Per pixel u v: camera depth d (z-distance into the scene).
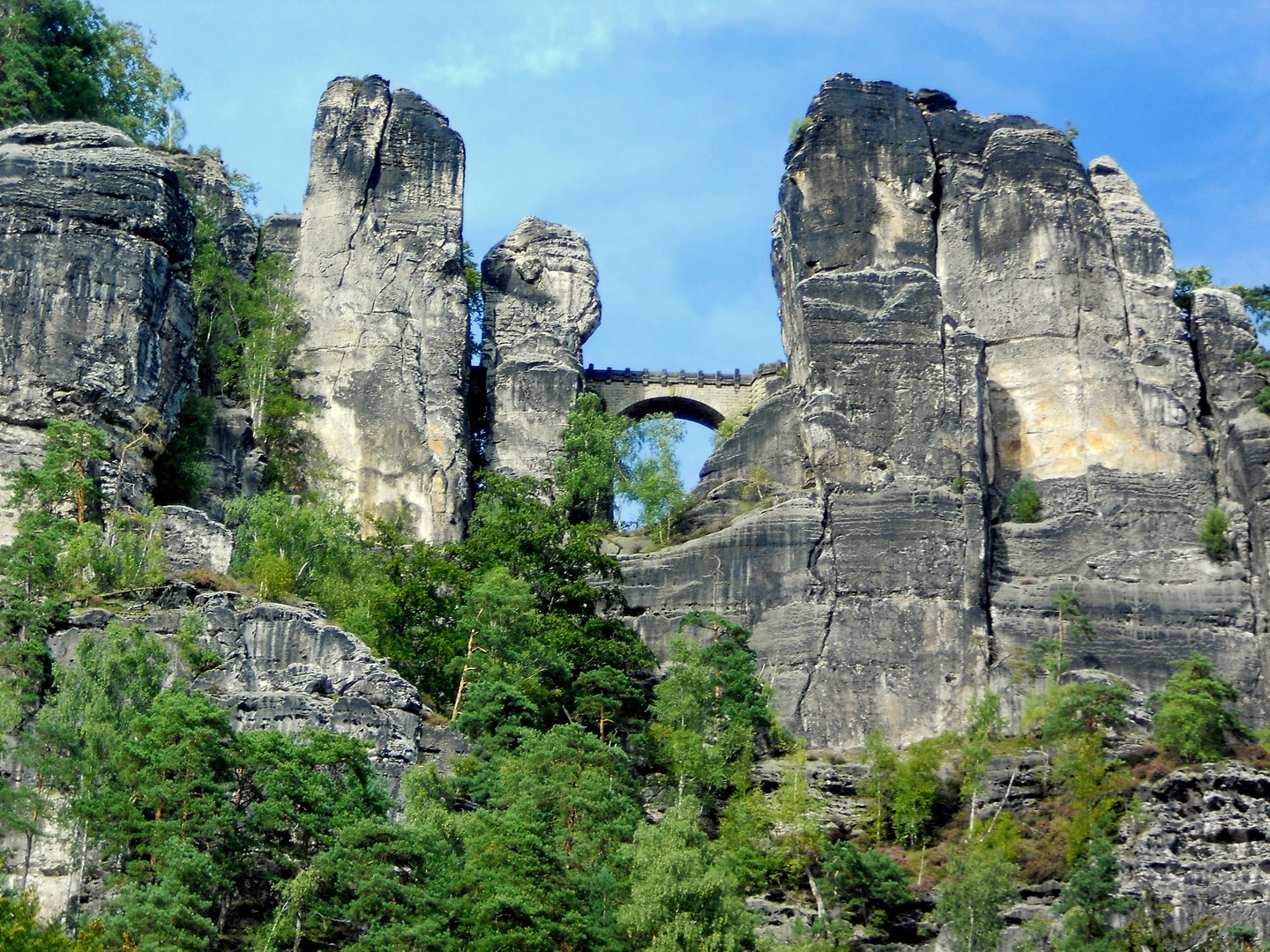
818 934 82.81
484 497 109.19
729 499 107.75
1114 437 107.94
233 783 74.88
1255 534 104.00
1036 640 101.44
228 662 84.94
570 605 100.69
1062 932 81.81
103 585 87.12
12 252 97.12
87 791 75.06
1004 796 91.81
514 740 85.56
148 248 99.12
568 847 76.31
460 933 70.75
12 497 90.75
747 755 92.69
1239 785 89.06
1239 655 101.62
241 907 72.50
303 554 96.44
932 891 86.44
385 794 79.94
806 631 101.25
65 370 95.81
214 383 110.12
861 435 105.50
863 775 94.56
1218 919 83.00
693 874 74.88
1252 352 110.69
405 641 94.44
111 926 67.31
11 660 80.81
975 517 103.50
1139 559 104.25
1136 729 95.00
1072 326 110.44
